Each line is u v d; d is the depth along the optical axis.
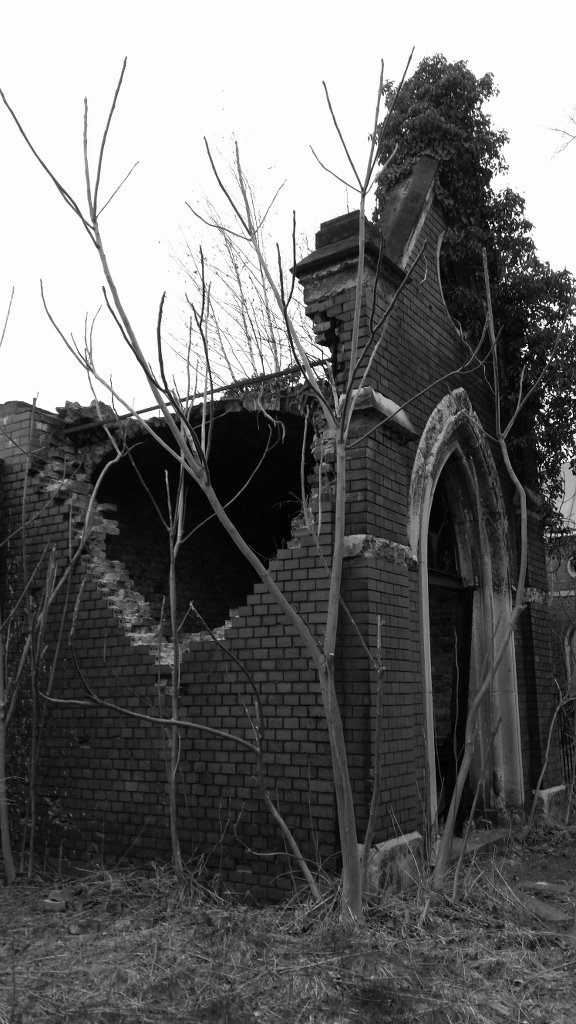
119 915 5.61
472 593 8.93
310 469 9.96
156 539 9.89
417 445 7.32
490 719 8.70
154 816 6.61
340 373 6.64
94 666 7.22
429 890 5.51
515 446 9.92
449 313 8.84
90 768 7.06
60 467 8.09
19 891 6.34
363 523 6.17
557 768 9.92
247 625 6.42
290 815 5.95
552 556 11.69
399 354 7.18
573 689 10.07
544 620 10.12
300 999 4.09
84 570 7.52
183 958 4.60
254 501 11.34
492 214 9.67
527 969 4.61
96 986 4.29
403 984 4.25
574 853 7.93
